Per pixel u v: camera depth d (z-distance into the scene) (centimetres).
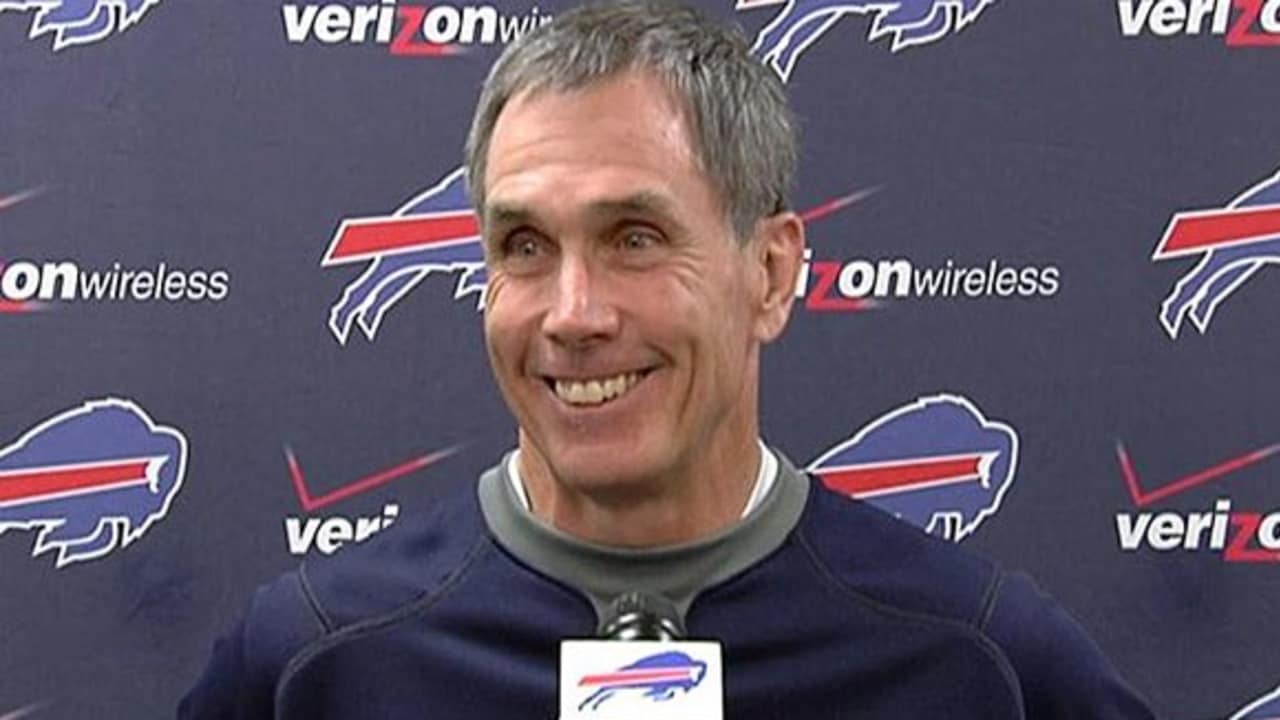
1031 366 234
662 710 126
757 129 137
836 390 234
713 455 144
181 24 233
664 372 133
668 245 131
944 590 150
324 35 233
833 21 233
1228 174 233
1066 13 234
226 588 234
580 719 126
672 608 139
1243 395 233
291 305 233
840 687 146
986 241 233
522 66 133
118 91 233
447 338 234
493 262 135
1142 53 233
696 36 136
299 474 234
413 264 234
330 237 233
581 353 131
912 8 233
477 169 137
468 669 146
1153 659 234
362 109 233
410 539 156
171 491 234
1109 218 233
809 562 149
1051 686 149
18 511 233
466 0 233
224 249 233
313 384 234
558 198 129
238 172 233
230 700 154
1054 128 233
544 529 146
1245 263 233
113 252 233
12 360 232
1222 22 233
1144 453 233
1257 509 233
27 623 233
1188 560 234
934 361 234
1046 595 158
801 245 146
